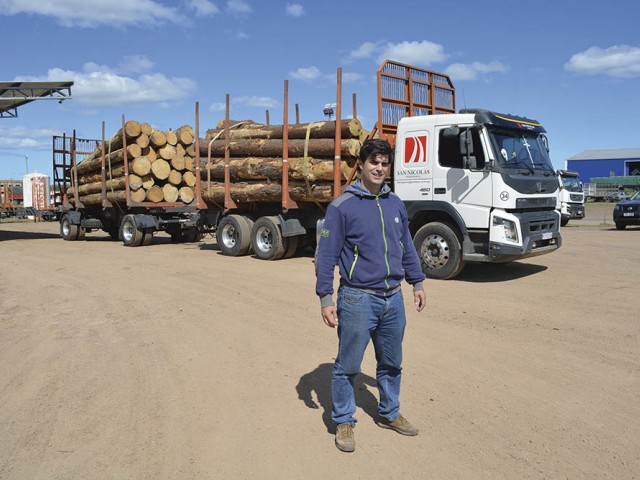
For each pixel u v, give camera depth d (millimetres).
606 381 5039
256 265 12344
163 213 18094
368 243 3742
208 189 14680
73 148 21000
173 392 4938
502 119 9898
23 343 6504
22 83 19906
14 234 25594
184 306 8289
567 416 4336
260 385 5082
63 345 6395
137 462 3717
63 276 11344
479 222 9617
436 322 7090
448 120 9922
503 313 7500
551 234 10258
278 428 4203
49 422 4344
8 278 11305
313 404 4648
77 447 3932
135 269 12008
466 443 3930
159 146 17578
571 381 5055
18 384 5176
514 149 9961
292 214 13461
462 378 5168
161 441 4008
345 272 3807
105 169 18688
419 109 12023
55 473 3588
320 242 3816
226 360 5793
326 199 12281
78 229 20750
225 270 11602
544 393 4793
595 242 16656
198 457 3773
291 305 8227
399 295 3896
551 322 7012
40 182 47000
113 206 18969
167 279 10617
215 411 4520
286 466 3652
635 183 65875
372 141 3762
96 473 3584
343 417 3885
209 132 15195
